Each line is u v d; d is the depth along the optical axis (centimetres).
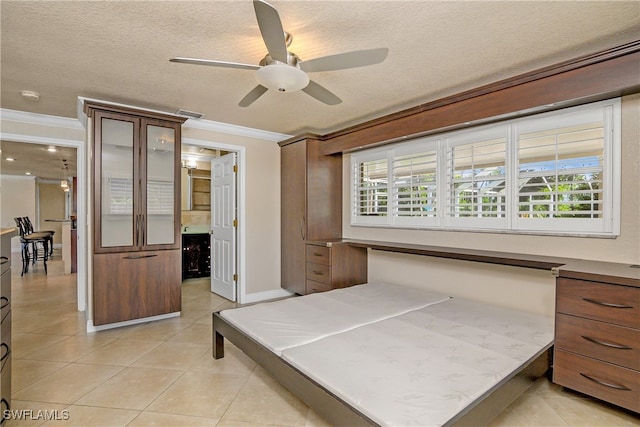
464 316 248
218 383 225
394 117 331
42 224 1103
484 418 141
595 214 235
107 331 322
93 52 222
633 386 177
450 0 167
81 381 226
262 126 416
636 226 220
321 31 196
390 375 158
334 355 180
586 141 236
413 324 230
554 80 226
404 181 363
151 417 187
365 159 408
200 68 247
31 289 499
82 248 389
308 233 416
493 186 288
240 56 230
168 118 346
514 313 258
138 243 335
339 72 253
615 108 224
